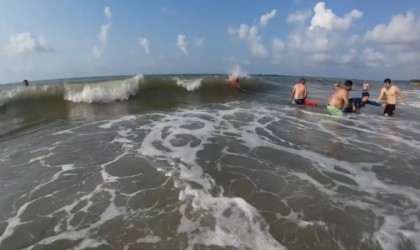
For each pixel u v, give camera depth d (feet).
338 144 25.81
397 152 23.88
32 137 27.32
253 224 13.34
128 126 30.86
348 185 17.65
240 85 68.69
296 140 26.76
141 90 53.78
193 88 60.59
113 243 12.21
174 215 14.12
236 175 18.78
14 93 43.55
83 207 15.05
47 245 12.16
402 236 12.62
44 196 16.26
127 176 18.54
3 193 16.63
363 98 43.91
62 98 45.65
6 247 12.04
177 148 23.91
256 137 27.48
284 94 64.28
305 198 15.97
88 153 22.77
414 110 47.50
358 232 12.92
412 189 17.24
